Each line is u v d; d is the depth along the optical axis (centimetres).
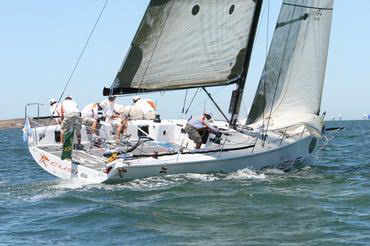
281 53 3547
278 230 2064
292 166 3481
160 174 2920
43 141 3341
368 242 1892
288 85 3534
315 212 2314
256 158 3170
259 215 2277
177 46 3347
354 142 6812
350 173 3466
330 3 3553
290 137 3472
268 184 2912
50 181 3159
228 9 3331
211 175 3038
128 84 3350
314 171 3491
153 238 1980
